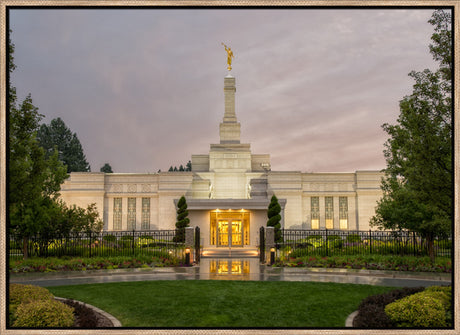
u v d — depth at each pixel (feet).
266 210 120.06
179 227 118.11
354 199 185.37
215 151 209.56
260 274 63.93
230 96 233.14
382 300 38.73
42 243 79.30
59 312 31.89
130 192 182.09
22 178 42.52
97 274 64.28
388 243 87.20
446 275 61.46
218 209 120.26
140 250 82.64
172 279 58.44
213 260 86.89
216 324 34.58
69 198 179.73
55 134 287.28
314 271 66.90
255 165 223.30
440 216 60.75
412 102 44.09
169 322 35.17
